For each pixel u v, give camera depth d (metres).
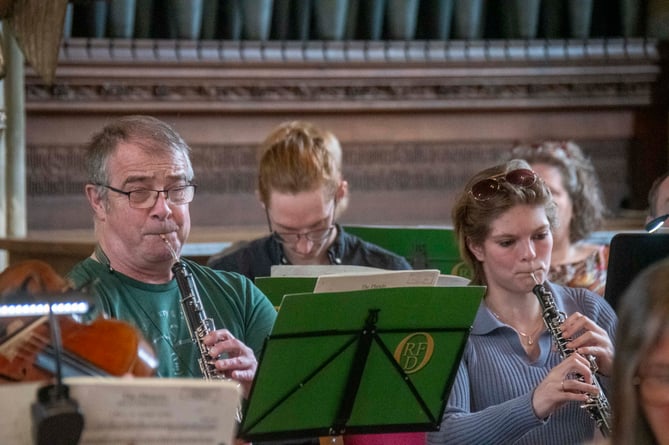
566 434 8.98
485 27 18.80
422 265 12.55
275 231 11.91
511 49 18.34
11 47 15.52
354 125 18.14
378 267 11.89
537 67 18.48
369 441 9.09
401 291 7.69
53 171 16.66
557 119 18.98
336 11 17.59
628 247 9.16
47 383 5.44
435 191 18.53
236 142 17.55
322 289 8.15
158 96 16.94
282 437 7.99
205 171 17.42
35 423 5.27
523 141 18.81
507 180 9.14
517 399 8.50
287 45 17.45
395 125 18.31
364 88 17.89
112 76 16.66
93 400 5.39
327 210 11.75
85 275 8.49
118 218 8.44
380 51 17.83
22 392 5.45
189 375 8.48
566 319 8.80
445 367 8.15
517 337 9.19
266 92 17.47
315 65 17.58
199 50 17.02
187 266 8.87
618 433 5.13
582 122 19.11
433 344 8.04
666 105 19.22
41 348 6.25
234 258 11.95
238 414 8.11
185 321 8.63
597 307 9.41
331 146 12.04
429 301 7.82
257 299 9.15
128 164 8.40
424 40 18.17
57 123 16.64
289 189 11.59
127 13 16.77
